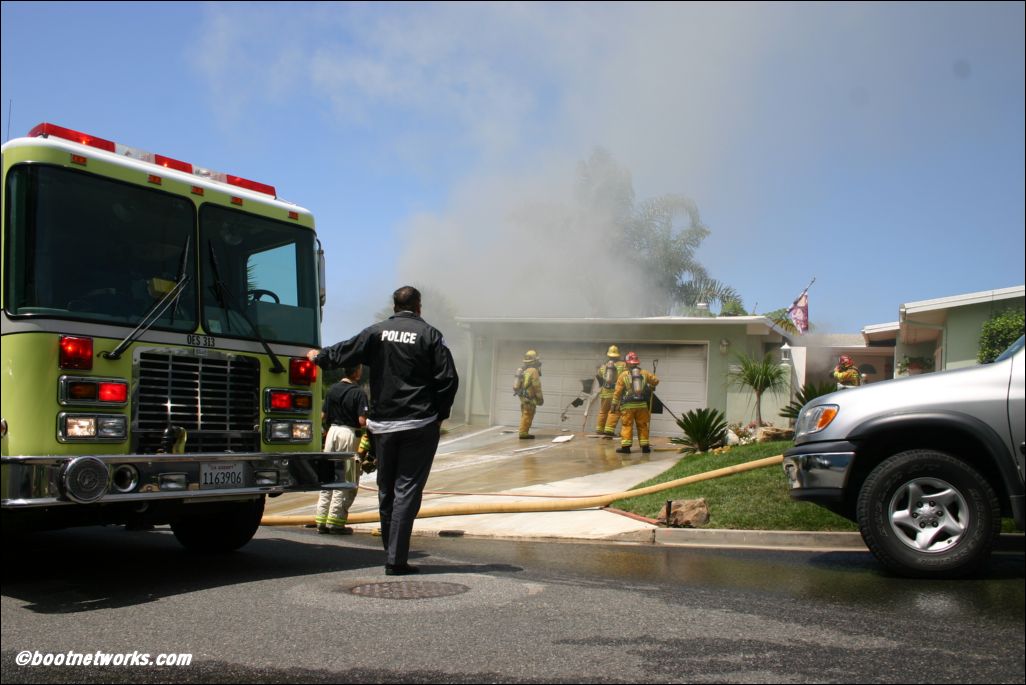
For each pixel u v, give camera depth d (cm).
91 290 589
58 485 536
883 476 620
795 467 674
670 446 1788
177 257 638
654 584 595
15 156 577
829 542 798
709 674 393
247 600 544
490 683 381
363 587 578
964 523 609
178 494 588
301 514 1091
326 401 918
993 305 1916
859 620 488
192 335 631
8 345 556
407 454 618
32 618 504
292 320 705
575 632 459
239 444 650
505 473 1416
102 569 670
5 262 562
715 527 839
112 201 610
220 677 394
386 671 397
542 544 825
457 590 564
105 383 580
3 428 550
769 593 563
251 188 717
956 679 388
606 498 1003
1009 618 495
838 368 1619
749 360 1752
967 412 619
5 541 646
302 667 405
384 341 618
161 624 487
